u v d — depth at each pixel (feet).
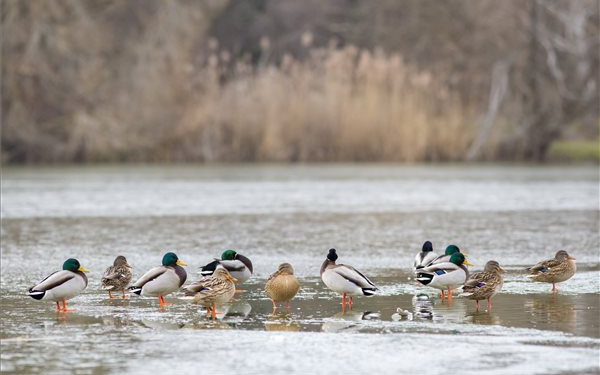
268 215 95.71
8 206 104.78
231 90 178.70
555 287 54.49
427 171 159.43
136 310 48.83
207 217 93.81
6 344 41.27
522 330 43.37
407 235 80.12
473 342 41.19
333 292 53.62
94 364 38.01
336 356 39.06
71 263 47.98
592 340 41.34
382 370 36.96
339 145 173.78
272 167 169.48
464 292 47.62
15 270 62.39
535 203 108.06
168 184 133.90
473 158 183.11
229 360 38.58
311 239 77.71
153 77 182.70
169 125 179.11
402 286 55.62
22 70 175.94
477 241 75.92
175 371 37.04
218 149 178.50
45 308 49.37
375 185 132.57
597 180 141.28
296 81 177.06
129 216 94.89
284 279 48.06
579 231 82.17
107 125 179.52
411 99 175.22
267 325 45.09
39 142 179.01
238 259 56.34
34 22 177.88
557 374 36.19
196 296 46.32
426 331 43.42
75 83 182.39
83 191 123.03
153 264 64.59
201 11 202.90
